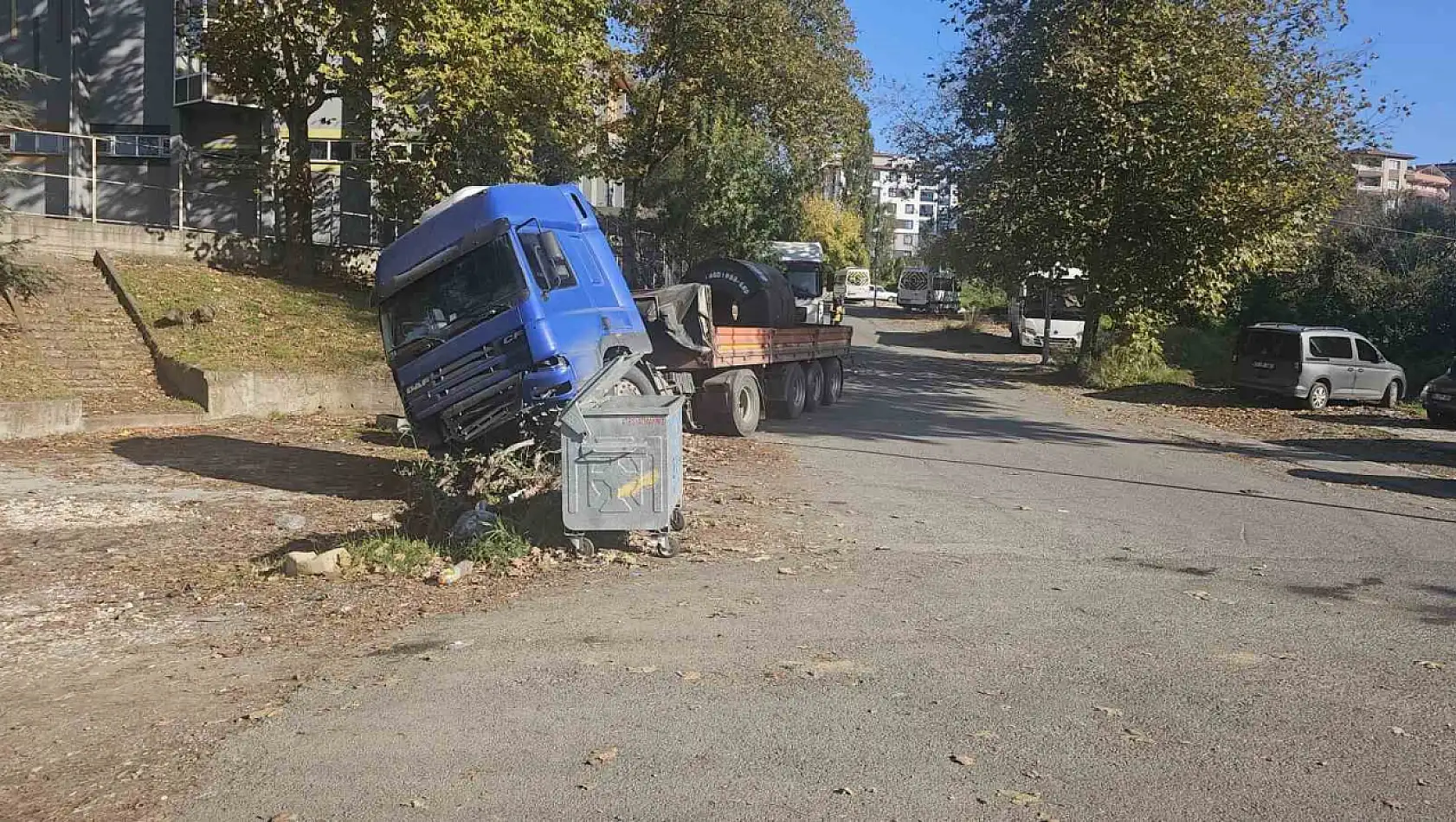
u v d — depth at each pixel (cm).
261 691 572
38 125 2956
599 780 444
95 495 1140
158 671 614
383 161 2488
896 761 460
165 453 1402
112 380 1767
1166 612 707
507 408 1090
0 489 1149
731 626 667
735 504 1079
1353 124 2644
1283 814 412
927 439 1694
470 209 1126
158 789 449
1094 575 812
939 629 661
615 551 857
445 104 2156
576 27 2469
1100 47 2717
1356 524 1068
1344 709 526
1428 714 520
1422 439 1994
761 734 492
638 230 3831
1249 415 2347
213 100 2866
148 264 2256
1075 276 3152
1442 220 4116
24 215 2133
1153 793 430
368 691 562
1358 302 3478
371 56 2225
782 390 1869
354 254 2741
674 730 497
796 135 3753
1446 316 3316
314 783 449
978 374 3184
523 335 1084
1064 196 2805
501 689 559
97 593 784
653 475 827
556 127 2622
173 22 2955
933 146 4072
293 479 1255
